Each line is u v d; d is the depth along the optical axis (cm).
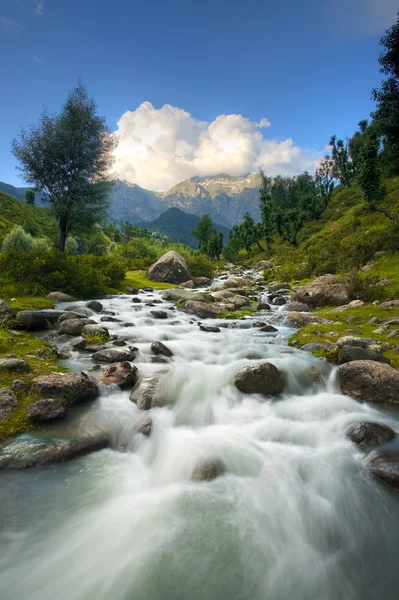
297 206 8406
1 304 1130
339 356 848
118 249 5684
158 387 686
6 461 465
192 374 754
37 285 1667
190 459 505
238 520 398
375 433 544
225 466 496
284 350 980
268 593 313
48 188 3028
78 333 1103
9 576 323
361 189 3197
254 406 677
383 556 357
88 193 3048
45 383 619
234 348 1016
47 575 326
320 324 1280
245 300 2059
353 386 724
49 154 2906
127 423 589
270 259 6141
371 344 945
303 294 1881
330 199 8394
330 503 428
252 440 564
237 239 8438
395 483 445
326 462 504
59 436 526
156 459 514
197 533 377
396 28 1961
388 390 682
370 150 3103
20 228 4616
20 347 887
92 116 3078
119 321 1354
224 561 344
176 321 1449
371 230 3447
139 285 2783
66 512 401
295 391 743
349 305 1627
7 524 380
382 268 2330
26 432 531
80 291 1938
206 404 670
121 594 309
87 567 335
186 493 443
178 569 333
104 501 421
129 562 340
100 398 671
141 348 973
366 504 424
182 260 3344
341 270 2648
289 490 450
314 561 350
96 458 506
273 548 362
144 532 377
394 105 2184
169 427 593
